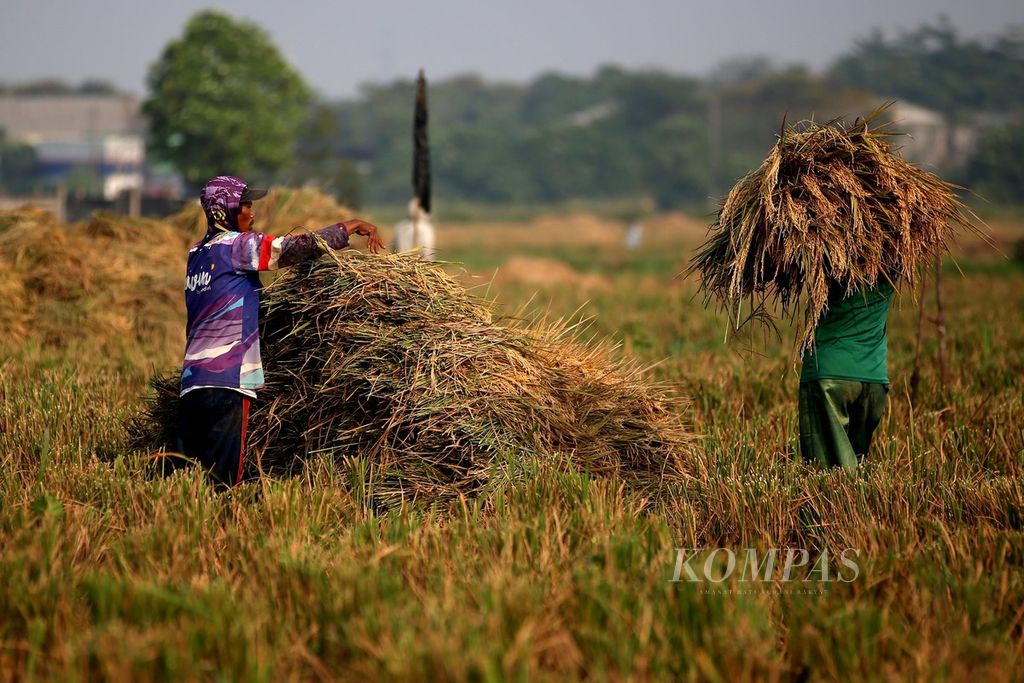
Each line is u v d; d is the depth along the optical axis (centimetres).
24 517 1653
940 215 2081
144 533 1625
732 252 2133
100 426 2384
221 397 1969
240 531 1664
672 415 2331
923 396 2794
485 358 2080
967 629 1354
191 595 1391
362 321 2083
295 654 1288
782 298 2186
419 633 1292
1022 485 1884
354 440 2041
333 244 2045
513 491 1866
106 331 3550
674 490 2042
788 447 2364
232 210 2039
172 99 17488
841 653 1286
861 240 2022
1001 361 3341
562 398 2164
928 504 1861
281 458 2119
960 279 8162
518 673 1180
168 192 12750
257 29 18012
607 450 2092
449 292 2161
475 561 1564
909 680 1224
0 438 2219
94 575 1459
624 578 1455
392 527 1686
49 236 3734
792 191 2098
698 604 1360
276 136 18038
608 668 1251
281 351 2139
